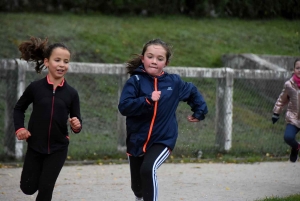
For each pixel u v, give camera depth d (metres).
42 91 15.61
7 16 46.47
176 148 31.00
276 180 24.39
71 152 29.23
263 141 33.75
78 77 35.62
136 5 54.62
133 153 15.38
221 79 31.94
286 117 23.78
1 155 27.83
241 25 57.12
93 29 47.22
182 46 48.06
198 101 15.90
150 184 14.65
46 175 15.28
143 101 14.67
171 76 15.79
